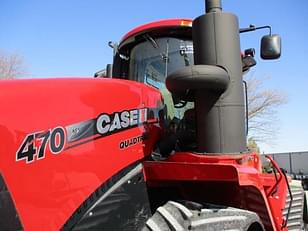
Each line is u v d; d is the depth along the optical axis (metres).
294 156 27.69
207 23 3.57
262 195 3.43
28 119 2.58
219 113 3.49
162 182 3.51
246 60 4.75
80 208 2.75
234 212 3.26
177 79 3.35
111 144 3.06
